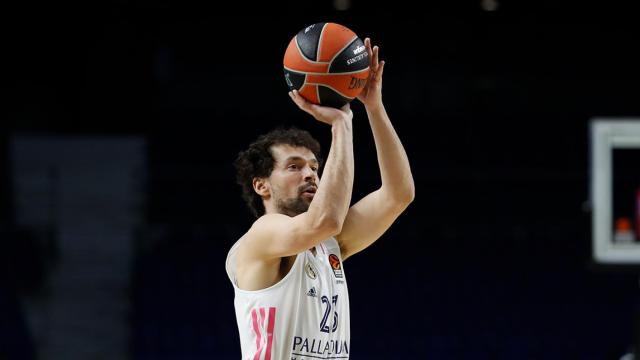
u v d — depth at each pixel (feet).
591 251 45.03
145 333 63.26
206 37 69.41
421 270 64.90
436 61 69.00
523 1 67.97
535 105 68.54
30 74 69.31
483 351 62.13
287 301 16.07
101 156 68.80
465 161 67.97
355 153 67.21
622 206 45.14
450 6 68.49
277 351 16.01
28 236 66.69
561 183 67.46
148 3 69.36
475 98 68.69
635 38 68.44
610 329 62.54
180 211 67.56
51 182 68.03
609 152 45.52
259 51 69.26
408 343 62.34
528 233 66.44
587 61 68.59
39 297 64.69
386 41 69.00
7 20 69.21
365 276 64.44
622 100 68.23
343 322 16.75
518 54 68.90
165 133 68.90
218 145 68.49
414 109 68.69
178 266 65.46
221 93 68.95
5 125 68.74
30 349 62.95
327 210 14.94
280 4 68.95
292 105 69.10
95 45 69.72
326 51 15.71
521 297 63.93
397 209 17.44
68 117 69.26
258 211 17.99
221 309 63.72
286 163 16.97
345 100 15.99
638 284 63.77
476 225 66.80
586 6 68.08
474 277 64.75
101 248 66.59
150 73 69.62
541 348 62.18
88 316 64.08
